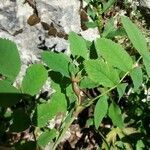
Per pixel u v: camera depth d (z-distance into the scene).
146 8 0.76
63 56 0.15
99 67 0.14
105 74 0.14
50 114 0.14
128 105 0.48
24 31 0.61
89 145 0.57
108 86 0.14
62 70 0.14
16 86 0.13
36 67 0.13
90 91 0.46
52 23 0.62
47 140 0.15
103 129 0.50
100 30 0.40
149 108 0.47
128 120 0.45
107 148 0.41
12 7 0.60
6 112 0.17
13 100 0.12
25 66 0.57
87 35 0.65
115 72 0.14
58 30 0.62
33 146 0.14
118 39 0.57
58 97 0.14
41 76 0.13
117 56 0.14
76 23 0.64
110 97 0.16
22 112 0.13
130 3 0.75
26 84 0.13
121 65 0.14
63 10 0.62
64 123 0.15
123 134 0.43
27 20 0.61
